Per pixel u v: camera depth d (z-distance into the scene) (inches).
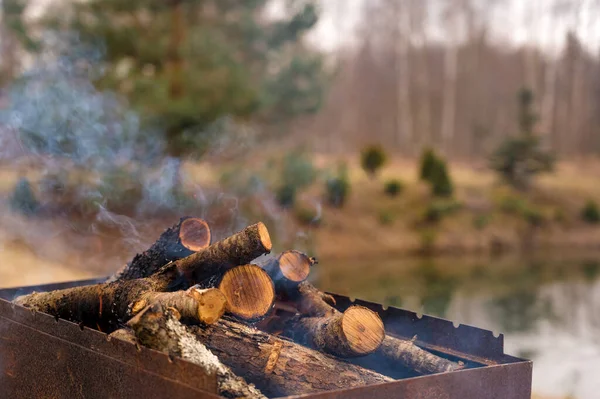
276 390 95.0
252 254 100.2
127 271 120.4
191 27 488.7
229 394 83.8
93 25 454.0
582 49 1094.4
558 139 1096.8
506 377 94.2
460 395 90.0
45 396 103.4
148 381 83.7
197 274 105.7
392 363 106.3
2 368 114.3
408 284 435.5
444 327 111.7
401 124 1119.6
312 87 544.4
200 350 87.1
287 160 619.2
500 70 1138.7
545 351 249.8
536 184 815.7
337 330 97.7
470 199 743.1
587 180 866.1
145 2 468.8
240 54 526.9
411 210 693.9
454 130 1117.7
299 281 118.3
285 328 115.0
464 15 1141.7
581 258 580.7
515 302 370.0
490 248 642.8
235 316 101.2
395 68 1133.7
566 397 171.9
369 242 616.4
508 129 1083.3
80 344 96.0
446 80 1131.9
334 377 94.3
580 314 335.0
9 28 458.0
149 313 86.7
